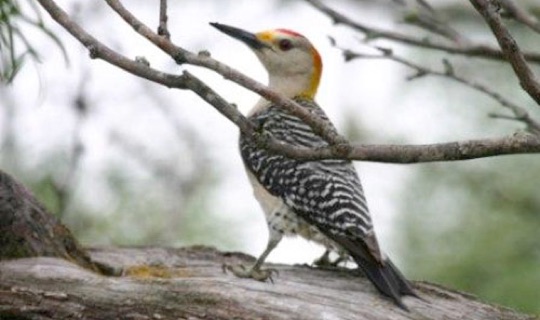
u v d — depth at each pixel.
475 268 14.33
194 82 8.66
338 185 11.83
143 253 11.70
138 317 10.08
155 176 13.91
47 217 11.16
